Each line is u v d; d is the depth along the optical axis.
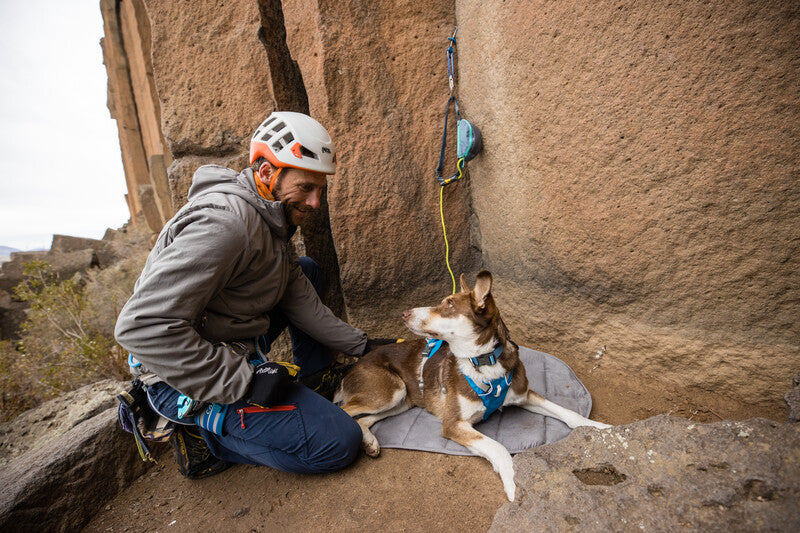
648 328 2.74
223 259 1.93
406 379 3.01
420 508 2.07
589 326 3.07
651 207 2.46
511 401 2.57
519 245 3.45
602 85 2.47
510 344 2.59
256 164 2.25
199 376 1.96
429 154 3.84
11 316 9.59
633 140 2.42
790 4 1.81
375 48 3.63
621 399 2.76
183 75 3.54
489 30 3.16
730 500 1.46
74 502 2.37
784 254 2.11
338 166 3.68
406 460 2.45
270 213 2.18
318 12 3.47
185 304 1.88
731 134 2.09
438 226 4.02
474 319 2.39
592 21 2.41
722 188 2.19
